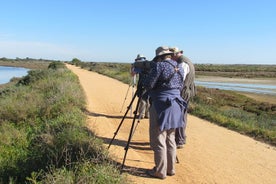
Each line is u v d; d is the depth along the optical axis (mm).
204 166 6719
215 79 73000
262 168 6824
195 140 8828
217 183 5879
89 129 8633
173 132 5941
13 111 10898
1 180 5680
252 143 8969
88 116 11086
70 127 7969
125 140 8297
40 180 5324
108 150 6766
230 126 11078
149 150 7555
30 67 128250
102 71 47188
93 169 5367
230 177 6199
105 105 14016
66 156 5676
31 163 6180
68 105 11297
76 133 7391
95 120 10500
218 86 53000
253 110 22734
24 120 10586
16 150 7684
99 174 5102
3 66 134250
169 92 5531
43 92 16984
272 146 8859
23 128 9531
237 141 9070
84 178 4938
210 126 11039
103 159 5777
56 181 4797
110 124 10156
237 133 10227
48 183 4867
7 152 7523
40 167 5879
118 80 31281
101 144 6926
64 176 4973
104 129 9328
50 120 9633
